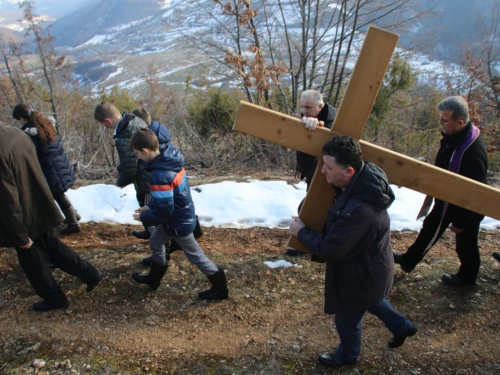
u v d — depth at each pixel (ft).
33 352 9.55
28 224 9.66
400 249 13.92
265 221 16.29
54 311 10.96
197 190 18.39
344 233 7.06
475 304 10.87
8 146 9.00
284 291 11.77
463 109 9.36
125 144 11.60
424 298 11.23
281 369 9.00
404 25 37.17
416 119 47.03
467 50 54.49
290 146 7.78
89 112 43.86
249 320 10.64
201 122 36.17
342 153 6.80
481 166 9.47
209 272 10.95
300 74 39.65
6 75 50.83
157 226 10.87
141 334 10.19
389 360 9.25
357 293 7.72
